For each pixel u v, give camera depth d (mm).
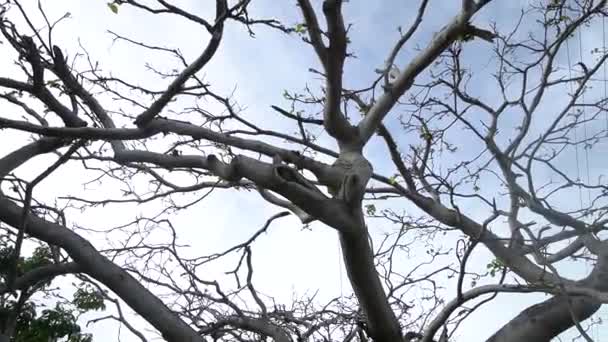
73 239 7875
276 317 9297
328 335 9320
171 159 7910
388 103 7730
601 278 7930
